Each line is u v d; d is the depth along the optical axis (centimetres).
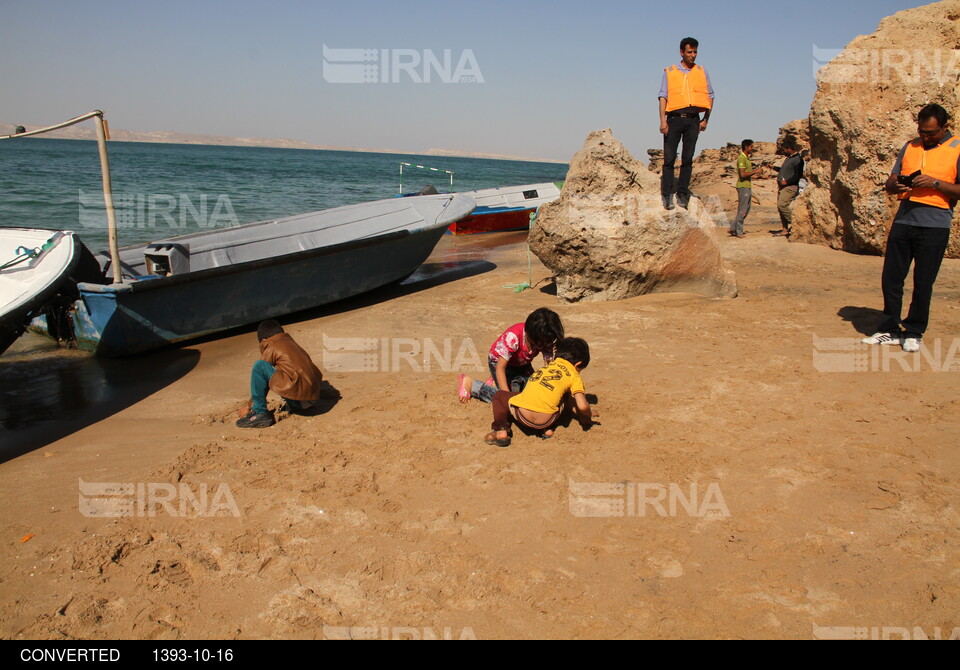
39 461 491
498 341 552
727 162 2872
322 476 452
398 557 360
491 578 341
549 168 17125
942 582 321
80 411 603
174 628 311
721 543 362
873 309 805
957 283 918
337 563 357
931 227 608
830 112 1134
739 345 691
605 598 323
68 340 818
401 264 1091
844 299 862
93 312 755
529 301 946
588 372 627
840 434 478
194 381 686
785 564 341
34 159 5991
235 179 4519
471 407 566
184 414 591
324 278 963
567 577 340
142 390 661
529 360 557
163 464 479
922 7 1153
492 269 1349
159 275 851
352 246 973
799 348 673
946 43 1081
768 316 796
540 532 380
